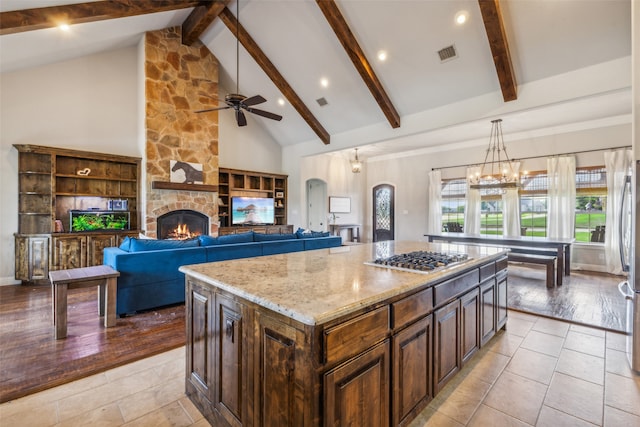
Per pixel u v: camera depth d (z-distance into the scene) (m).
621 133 5.81
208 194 6.73
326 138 7.34
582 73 4.00
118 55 5.86
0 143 4.72
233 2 5.07
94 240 5.16
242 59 6.42
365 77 5.15
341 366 1.30
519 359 2.55
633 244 2.36
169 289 3.75
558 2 3.54
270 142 8.64
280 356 1.35
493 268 2.77
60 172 5.21
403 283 1.69
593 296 4.31
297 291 1.52
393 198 9.73
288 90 6.35
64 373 2.31
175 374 2.34
